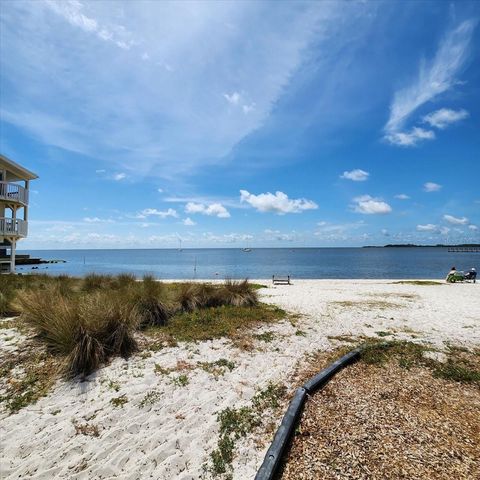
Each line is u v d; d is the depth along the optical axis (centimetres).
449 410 360
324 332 652
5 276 1036
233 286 905
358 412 352
